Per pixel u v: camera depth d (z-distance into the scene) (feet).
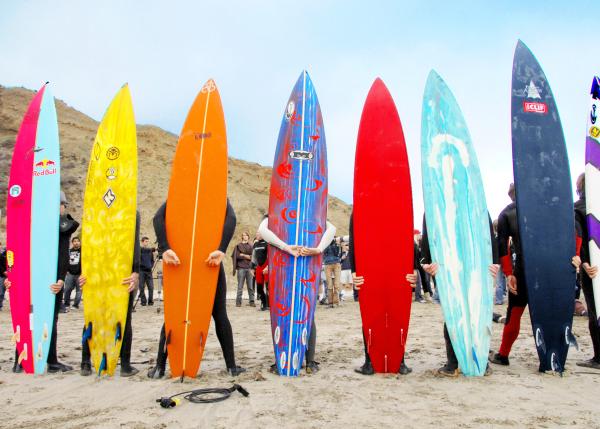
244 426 8.20
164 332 12.22
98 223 13.09
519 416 8.68
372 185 13.37
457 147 13.65
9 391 10.73
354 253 13.07
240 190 117.70
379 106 13.87
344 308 31.48
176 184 13.01
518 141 13.61
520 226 12.95
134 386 11.13
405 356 15.03
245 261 33.99
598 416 8.68
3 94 141.79
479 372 12.09
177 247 12.60
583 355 14.85
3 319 25.31
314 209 13.38
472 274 12.81
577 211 14.05
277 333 12.57
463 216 13.14
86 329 12.53
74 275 29.60
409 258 12.89
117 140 13.56
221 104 13.65
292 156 13.62
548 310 12.62
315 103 14.10
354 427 8.11
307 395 10.18
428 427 8.09
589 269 13.00
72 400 9.95
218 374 12.33
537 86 14.12
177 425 8.29
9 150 112.78
